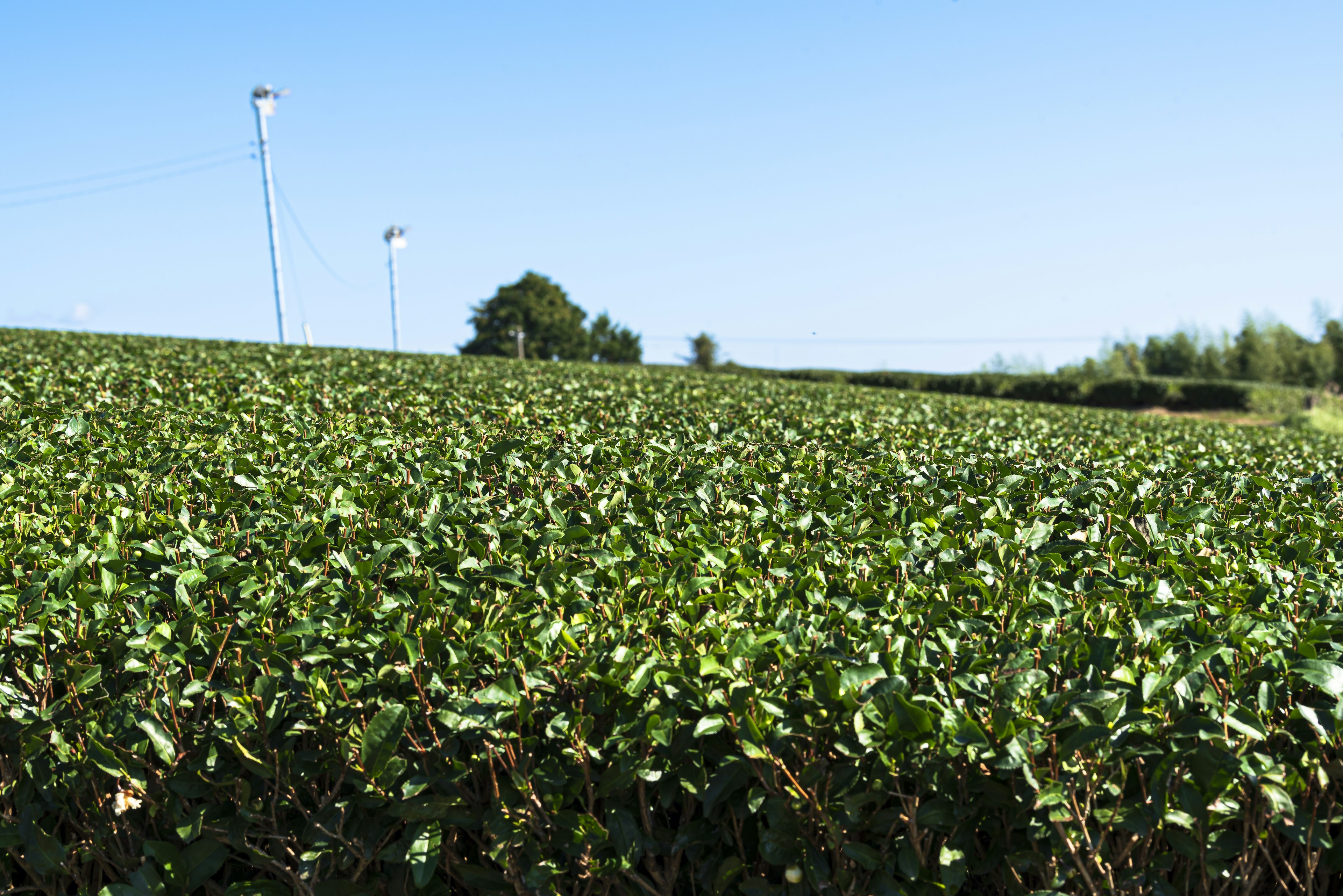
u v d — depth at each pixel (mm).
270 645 2555
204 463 4473
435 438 5531
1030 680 2289
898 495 4594
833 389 13516
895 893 2229
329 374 9320
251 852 2408
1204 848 2207
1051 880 2188
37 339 13102
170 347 12664
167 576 3119
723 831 2367
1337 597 3027
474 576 3078
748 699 2303
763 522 3959
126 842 2510
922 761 2191
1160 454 6492
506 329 62562
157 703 2424
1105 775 2193
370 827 2375
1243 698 2385
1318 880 2443
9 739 2396
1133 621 2711
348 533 3494
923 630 2768
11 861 2631
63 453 4621
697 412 7520
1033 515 4238
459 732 2314
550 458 4785
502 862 2225
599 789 2301
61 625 2707
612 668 2420
